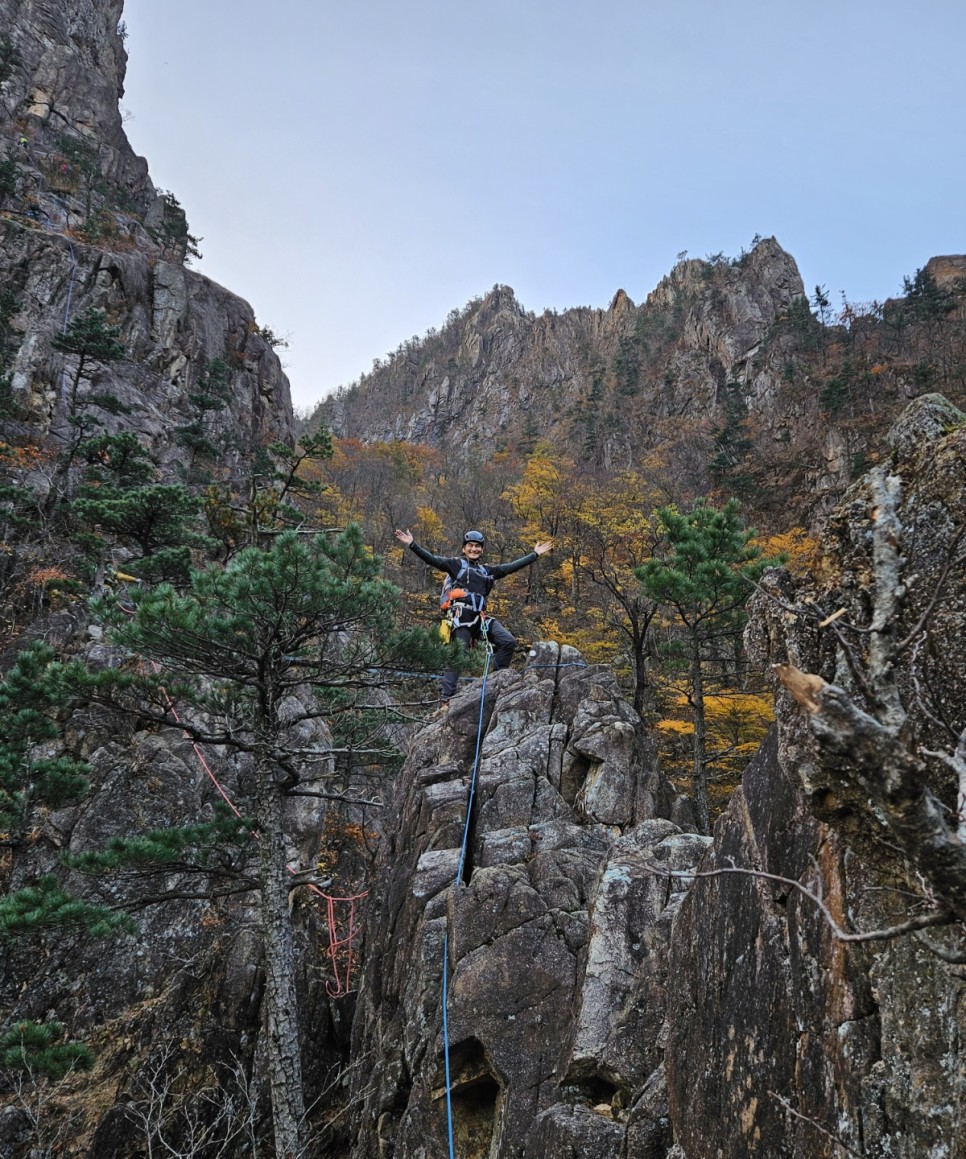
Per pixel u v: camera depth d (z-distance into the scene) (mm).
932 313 78688
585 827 10469
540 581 39875
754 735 18625
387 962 10930
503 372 185375
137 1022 14008
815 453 60500
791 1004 4281
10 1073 12344
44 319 49688
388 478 71062
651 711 22062
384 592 10102
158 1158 12734
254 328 70375
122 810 16078
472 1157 7793
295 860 17375
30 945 14383
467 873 10383
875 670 2375
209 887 15695
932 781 3344
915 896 3457
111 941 14680
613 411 120438
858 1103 3621
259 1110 13586
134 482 31609
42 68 73125
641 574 14508
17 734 13516
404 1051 8805
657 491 51219
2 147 61312
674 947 5902
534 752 11516
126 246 61594
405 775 13383
